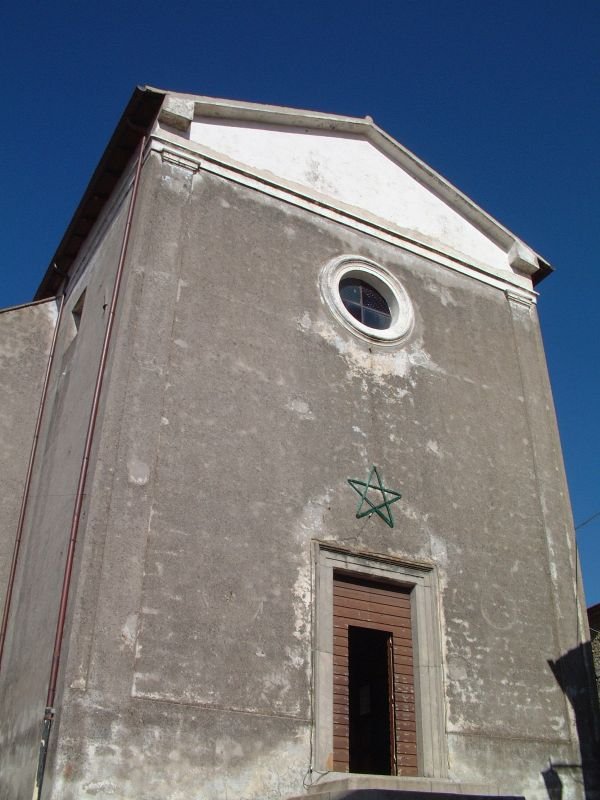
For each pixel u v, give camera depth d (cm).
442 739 930
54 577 877
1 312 1276
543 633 1078
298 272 1130
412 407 1132
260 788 791
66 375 1152
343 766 866
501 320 1330
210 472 916
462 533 1081
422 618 996
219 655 830
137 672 780
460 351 1240
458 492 1109
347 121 1309
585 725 1045
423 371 1175
